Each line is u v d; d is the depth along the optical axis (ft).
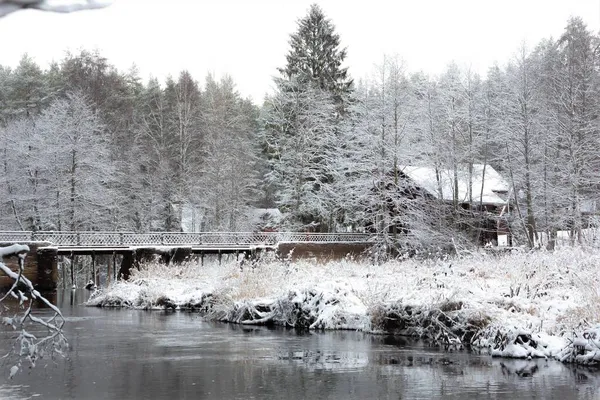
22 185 151.84
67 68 198.90
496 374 41.50
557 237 120.78
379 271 78.89
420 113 134.62
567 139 123.54
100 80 196.34
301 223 161.99
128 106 201.46
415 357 48.47
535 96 128.88
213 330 65.57
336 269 84.12
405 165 136.26
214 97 206.90
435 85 139.33
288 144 165.58
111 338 59.62
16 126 161.99
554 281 58.59
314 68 179.73
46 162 148.05
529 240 119.14
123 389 38.14
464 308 55.21
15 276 18.48
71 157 150.92
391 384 39.09
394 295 62.80
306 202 163.32
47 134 152.97
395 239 134.21
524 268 66.44
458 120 131.64
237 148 185.47
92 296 102.47
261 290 76.64
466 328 54.34
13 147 151.33
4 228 153.99
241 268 89.35
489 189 148.05
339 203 153.89
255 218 184.14
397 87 136.77
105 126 162.50
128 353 51.11
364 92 146.41
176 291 92.63
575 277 56.85
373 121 138.00
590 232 89.20
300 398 35.83
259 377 41.52
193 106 199.52
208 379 41.16
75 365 46.19
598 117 128.57
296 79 169.78
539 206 127.65
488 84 146.10
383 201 134.62
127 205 170.91
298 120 165.58
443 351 51.13
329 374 42.45
